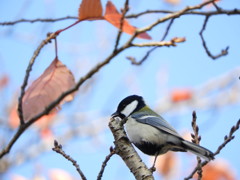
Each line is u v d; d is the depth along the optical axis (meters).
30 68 4.91
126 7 4.53
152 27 4.71
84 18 4.82
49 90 5.00
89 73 4.62
